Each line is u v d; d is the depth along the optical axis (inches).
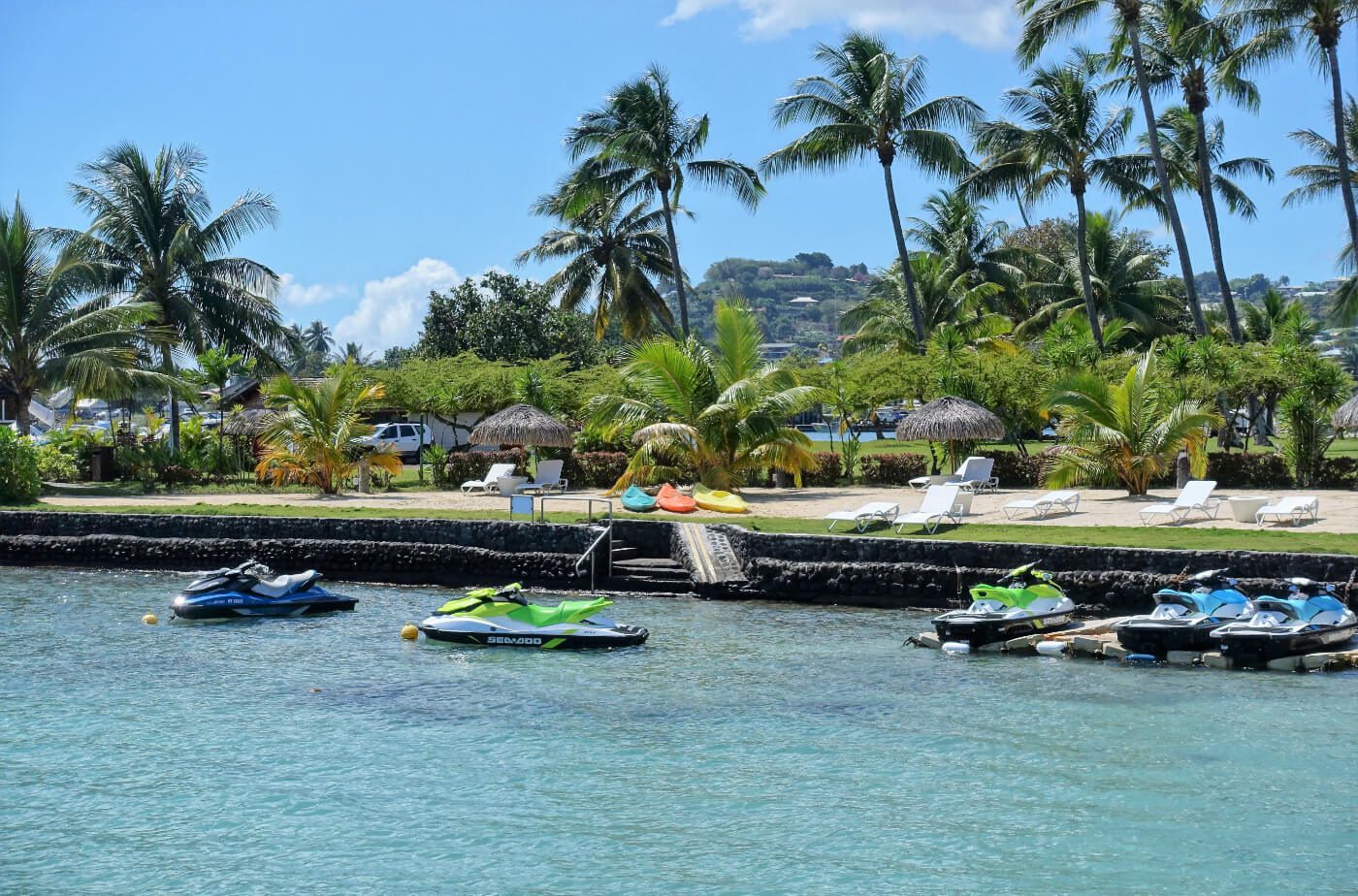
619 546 1152.2
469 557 1145.4
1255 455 1403.8
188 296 1923.0
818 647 846.5
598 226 2417.6
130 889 446.3
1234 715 660.7
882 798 537.0
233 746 615.5
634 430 1508.4
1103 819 510.0
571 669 783.1
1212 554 901.2
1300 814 514.0
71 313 1721.2
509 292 3097.9
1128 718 657.0
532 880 453.7
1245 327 2765.7
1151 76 1871.3
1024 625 837.2
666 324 2513.5
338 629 924.0
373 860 472.1
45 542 1270.9
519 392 1750.7
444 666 794.2
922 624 930.1
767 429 1373.0
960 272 2522.1
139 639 885.2
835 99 1984.5
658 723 655.1
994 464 1502.2
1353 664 764.0
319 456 1482.5
